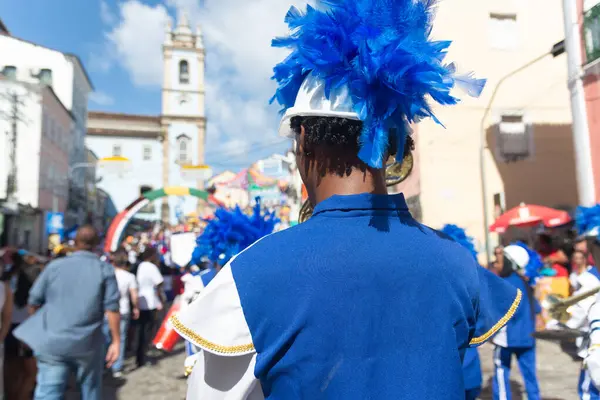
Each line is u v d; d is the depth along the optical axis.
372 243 0.86
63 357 3.21
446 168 13.42
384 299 0.81
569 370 5.77
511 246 4.12
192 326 0.83
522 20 14.00
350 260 0.83
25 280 4.38
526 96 13.86
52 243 19.30
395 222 0.91
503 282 1.04
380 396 0.77
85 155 38.12
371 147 0.84
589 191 8.70
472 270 0.95
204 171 14.77
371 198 0.91
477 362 2.73
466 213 13.35
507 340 3.84
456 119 13.55
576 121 9.04
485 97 13.66
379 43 0.86
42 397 3.16
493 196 13.43
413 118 0.92
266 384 0.81
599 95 8.51
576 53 9.07
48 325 3.23
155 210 44.34
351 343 0.78
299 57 0.90
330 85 0.89
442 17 13.71
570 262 6.77
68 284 3.31
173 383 5.75
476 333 0.95
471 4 13.84
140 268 6.71
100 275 3.46
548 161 13.73
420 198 13.38
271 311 0.80
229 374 0.85
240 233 3.63
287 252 0.84
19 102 24.14
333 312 0.79
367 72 0.84
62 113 29.61
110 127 46.47
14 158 23.02
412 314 0.82
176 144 45.81
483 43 13.80
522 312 3.85
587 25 8.72
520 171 13.59
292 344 0.79
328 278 0.81
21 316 4.31
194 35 47.12
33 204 24.27
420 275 0.85
